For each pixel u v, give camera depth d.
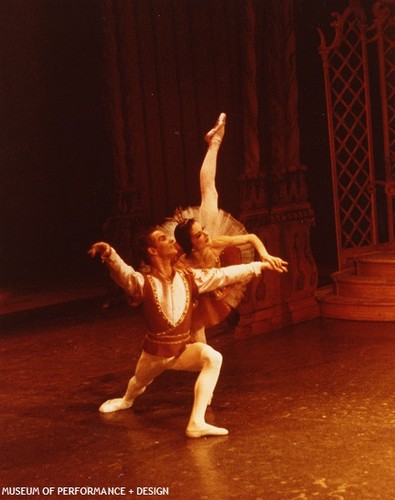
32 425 6.99
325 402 7.07
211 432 6.42
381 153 13.51
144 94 11.87
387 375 7.70
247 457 5.96
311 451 5.99
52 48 13.81
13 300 12.11
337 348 8.73
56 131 14.03
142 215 11.80
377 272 10.09
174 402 7.35
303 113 14.03
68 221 14.27
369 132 10.70
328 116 10.45
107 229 11.82
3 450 6.45
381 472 5.55
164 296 6.57
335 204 10.54
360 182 13.96
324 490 5.32
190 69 12.05
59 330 10.46
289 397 7.27
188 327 6.68
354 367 8.02
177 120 12.11
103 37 11.43
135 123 11.84
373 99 13.33
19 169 14.05
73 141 14.00
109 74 11.46
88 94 13.69
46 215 14.23
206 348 6.58
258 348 8.93
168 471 5.82
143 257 6.64
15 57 13.82
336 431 6.37
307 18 13.63
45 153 14.10
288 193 9.88
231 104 11.95
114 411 7.19
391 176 10.66
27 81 13.89
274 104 9.68
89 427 6.84
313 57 13.79
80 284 13.16
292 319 9.85
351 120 13.69
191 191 12.32
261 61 9.74
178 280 6.63
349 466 5.68
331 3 13.47
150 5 11.77
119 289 11.70
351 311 9.83
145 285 6.54
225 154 12.06
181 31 11.98
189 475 5.72
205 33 11.92
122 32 11.40
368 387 7.39
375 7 10.50
